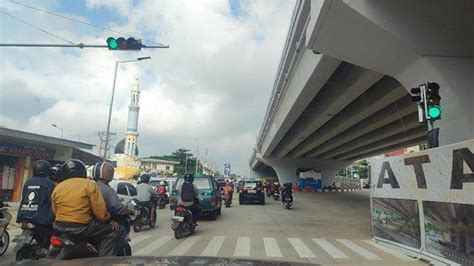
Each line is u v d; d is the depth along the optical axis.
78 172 5.53
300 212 24.52
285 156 63.28
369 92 22.47
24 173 28.80
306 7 17.02
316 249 11.22
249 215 21.47
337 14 12.54
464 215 8.37
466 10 12.23
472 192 8.14
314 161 63.88
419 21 12.62
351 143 44.59
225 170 82.62
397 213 11.42
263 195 30.53
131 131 95.06
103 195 5.90
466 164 8.34
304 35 18.31
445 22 12.59
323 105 25.50
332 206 30.34
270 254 10.27
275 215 21.97
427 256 9.62
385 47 13.17
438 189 9.34
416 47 12.61
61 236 5.23
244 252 10.45
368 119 29.70
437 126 12.79
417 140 38.34
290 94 25.91
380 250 11.19
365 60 14.22
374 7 12.42
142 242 11.95
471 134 12.26
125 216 6.30
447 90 12.53
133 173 69.12
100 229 5.39
